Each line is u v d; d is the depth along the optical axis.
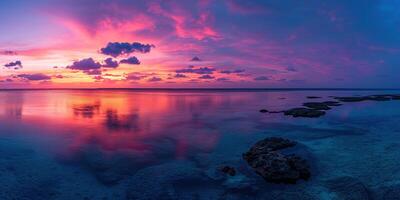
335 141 30.16
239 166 22.11
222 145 28.81
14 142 29.77
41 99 110.19
